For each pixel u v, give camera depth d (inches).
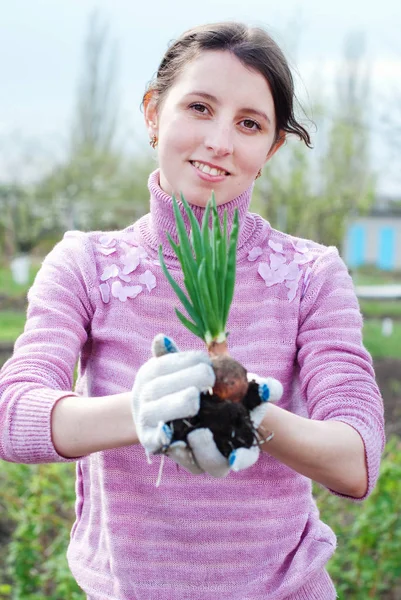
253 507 67.4
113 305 70.1
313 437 58.3
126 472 67.6
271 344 69.4
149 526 67.3
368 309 557.6
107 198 922.7
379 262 928.9
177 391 48.2
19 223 838.5
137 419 49.6
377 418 62.7
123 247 72.7
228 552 67.1
